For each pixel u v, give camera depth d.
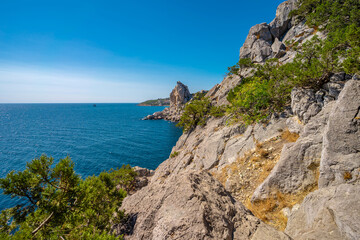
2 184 8.52
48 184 9.45
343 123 10.33
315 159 12.19
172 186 9.02
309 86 18.70
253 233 6.71
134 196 10.78
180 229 6.48
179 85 155.62
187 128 53.16
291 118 18.97
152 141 87.44
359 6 35.06
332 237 6.20
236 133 25.84
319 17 43.81
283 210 11.55
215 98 60.75
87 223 9.86
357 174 8.86
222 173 20.52
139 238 7.22
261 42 58.41
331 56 16.86
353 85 11.05
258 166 17.33
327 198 7.70
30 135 101.19
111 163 59.75
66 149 74.06
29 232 8.05
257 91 23.34
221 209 7.54
